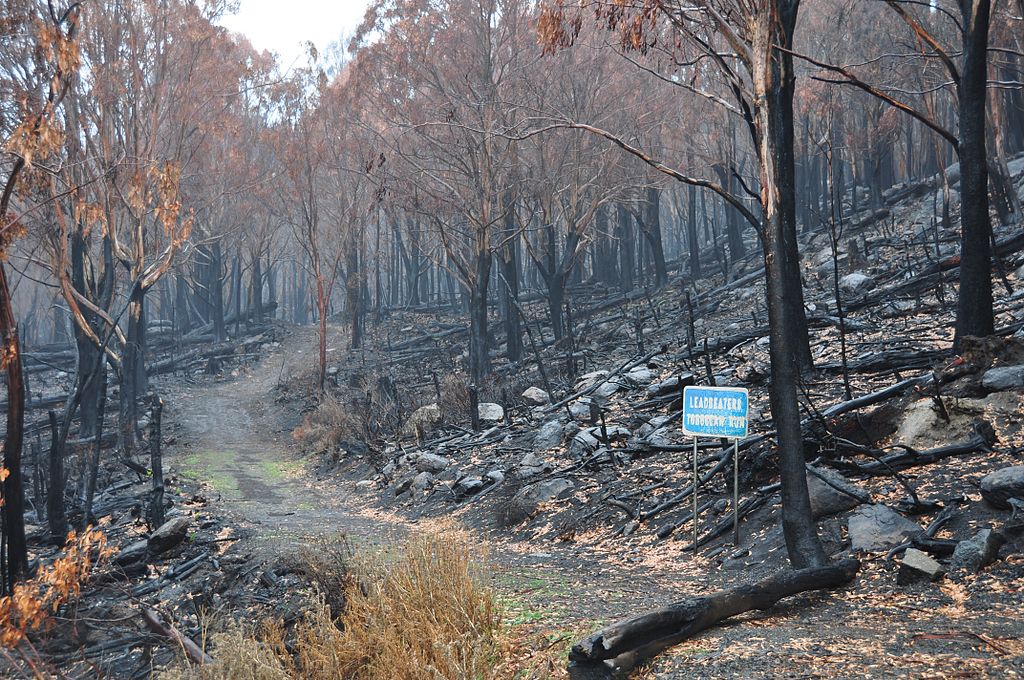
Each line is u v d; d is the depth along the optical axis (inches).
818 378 576.4
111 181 853.2
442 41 1194.6
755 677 180.9
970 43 476.7
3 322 430.9
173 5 1029.2
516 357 1336.1
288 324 2479.1
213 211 1815.9
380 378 1261.1
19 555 421.7
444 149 1221.1
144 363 1565.0
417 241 1702.8
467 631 215.3
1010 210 1082.7
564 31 366.9
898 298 828.0
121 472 979.9
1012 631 204.1
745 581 334.3
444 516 625.0
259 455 1172.5
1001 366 415.2
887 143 1572.3
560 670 204.7
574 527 496.1
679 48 369.7
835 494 366.0
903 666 178.1
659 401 701.9
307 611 250.2
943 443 396.8
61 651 350.6
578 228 1378.0
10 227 454.6
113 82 924.6
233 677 221.8
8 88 478.6
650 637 213.5
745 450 458.6
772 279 309.4
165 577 483.5
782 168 581.0
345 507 772.0
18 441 429.7
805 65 1504.7
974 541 278.7
